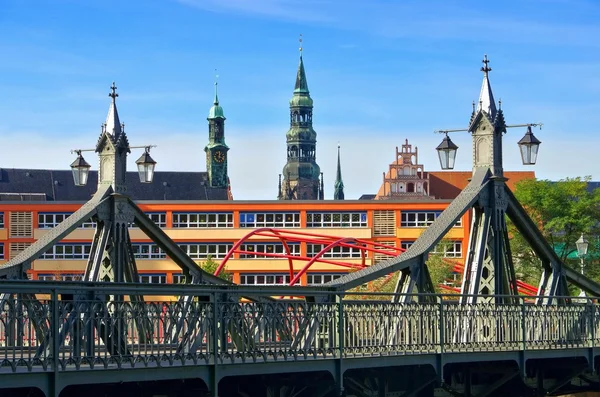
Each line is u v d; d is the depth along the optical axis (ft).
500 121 140.97
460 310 125.29
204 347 107.14
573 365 142.41
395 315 116.37
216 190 634.43
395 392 122.62
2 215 414.62
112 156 122.31
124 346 94.43
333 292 109.29
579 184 307.58
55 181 577.43
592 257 307.17
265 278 418.10
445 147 135.95
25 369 84.07
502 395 137.90
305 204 421.59
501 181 141.18
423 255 128.77
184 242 415.85
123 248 122.42
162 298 295.69
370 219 424.05
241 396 108.47
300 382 110.73
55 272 391.45
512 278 143.23
